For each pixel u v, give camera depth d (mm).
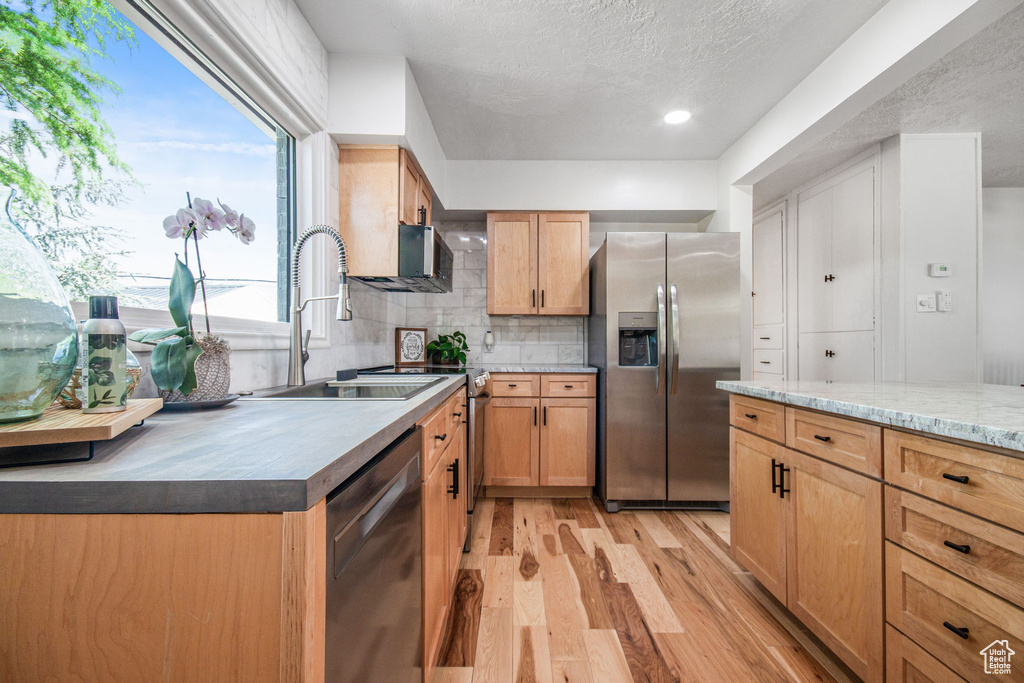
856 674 1267
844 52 1919
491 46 1924
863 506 1170
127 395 722
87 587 471
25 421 600
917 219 2588
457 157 3133
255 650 466
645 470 2709
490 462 2939
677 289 2717
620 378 2721
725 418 2703
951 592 925
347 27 1797
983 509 864
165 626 470
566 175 3197
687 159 3176
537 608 1651
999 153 2902
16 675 475
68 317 650
